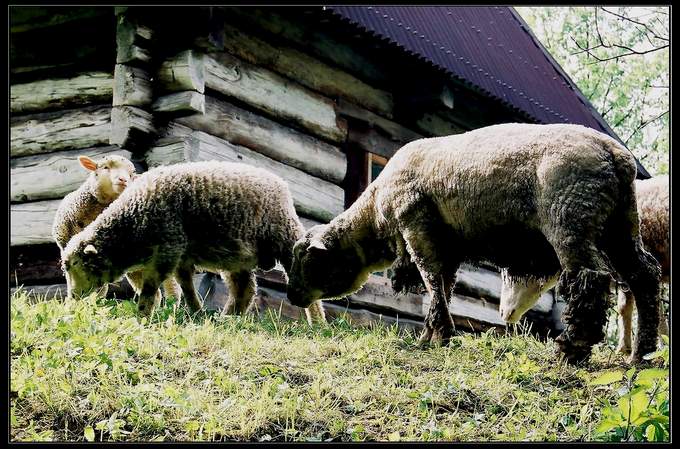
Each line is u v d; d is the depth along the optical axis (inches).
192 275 166.2
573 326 127.1
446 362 132.8
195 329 140.0
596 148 130.6
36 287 194.4
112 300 162.4
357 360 132.1
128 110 183.8
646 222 164.7
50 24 199.0
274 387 116.3
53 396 109.6
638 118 457.4
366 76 231.0
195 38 185.5
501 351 143.0
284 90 207.0
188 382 117.6
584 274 125.6
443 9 272.5
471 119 266.8
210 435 105.0
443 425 111.8
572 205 127.5
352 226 160.2
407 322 227.3
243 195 161.8
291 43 210.2
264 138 201.0
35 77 199.9
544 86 298.7
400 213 149.0
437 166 144.8
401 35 224.7
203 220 160.2
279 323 160.4
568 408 117.0
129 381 117.0
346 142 224.8
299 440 105.7
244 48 198.8
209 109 190.7
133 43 184.9
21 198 197.5
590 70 443.8
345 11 208.5
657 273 133.7
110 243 158.1
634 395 103.9
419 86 235.5
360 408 114.6
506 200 135.5
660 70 413.1
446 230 147.3
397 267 155.0
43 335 126.6
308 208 208.1
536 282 183.6
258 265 165.3
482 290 253.0
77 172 193.2
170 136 186.9
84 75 195.9
